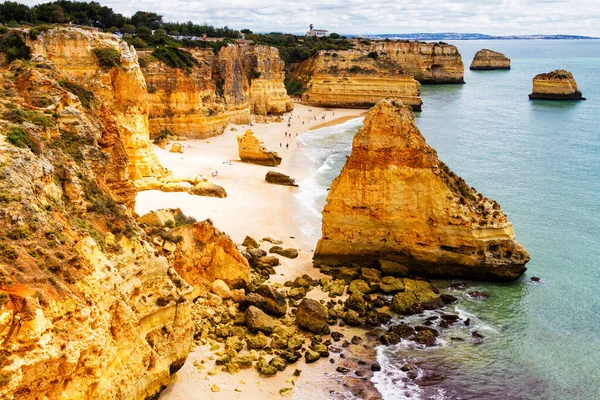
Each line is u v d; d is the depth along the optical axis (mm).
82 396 18484
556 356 32656
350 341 33625
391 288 40344
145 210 50531
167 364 24969
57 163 23531
